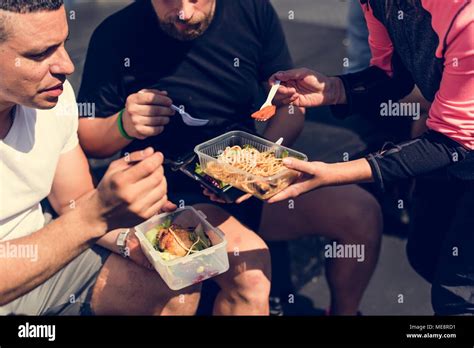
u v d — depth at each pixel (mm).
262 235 2922
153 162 1813
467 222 2502
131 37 2719
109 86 2758
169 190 2807
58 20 1969
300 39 5160
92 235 1932
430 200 2715
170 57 2730
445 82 2297
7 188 2256
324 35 5219
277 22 2891
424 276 2916
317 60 4859
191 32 2643
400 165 2373
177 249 2307
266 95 3002
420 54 2428
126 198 1821
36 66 1981
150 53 2727
